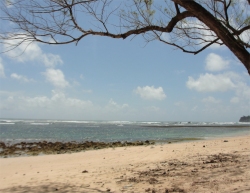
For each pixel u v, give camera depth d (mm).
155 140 24953
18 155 14898
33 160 11977
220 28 3412
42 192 5535
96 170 8195
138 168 8000
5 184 6641
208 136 29891
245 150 10664
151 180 5934
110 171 7797
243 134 32938
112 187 5637
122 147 17438
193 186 5000
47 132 40312
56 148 17922
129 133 39781
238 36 4023
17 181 7008
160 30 4426
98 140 27031
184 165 7832
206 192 4480
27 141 24844
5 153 15781
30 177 7570
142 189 5223
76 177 7125
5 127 53250
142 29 4480
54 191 5590
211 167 7004
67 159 11938
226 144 14375
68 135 34375
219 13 4293
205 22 3520
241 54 3357
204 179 5535
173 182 5539
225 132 40062
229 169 6441
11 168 9711
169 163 8547
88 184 6137
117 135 34750
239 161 7676
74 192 5391
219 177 5602
